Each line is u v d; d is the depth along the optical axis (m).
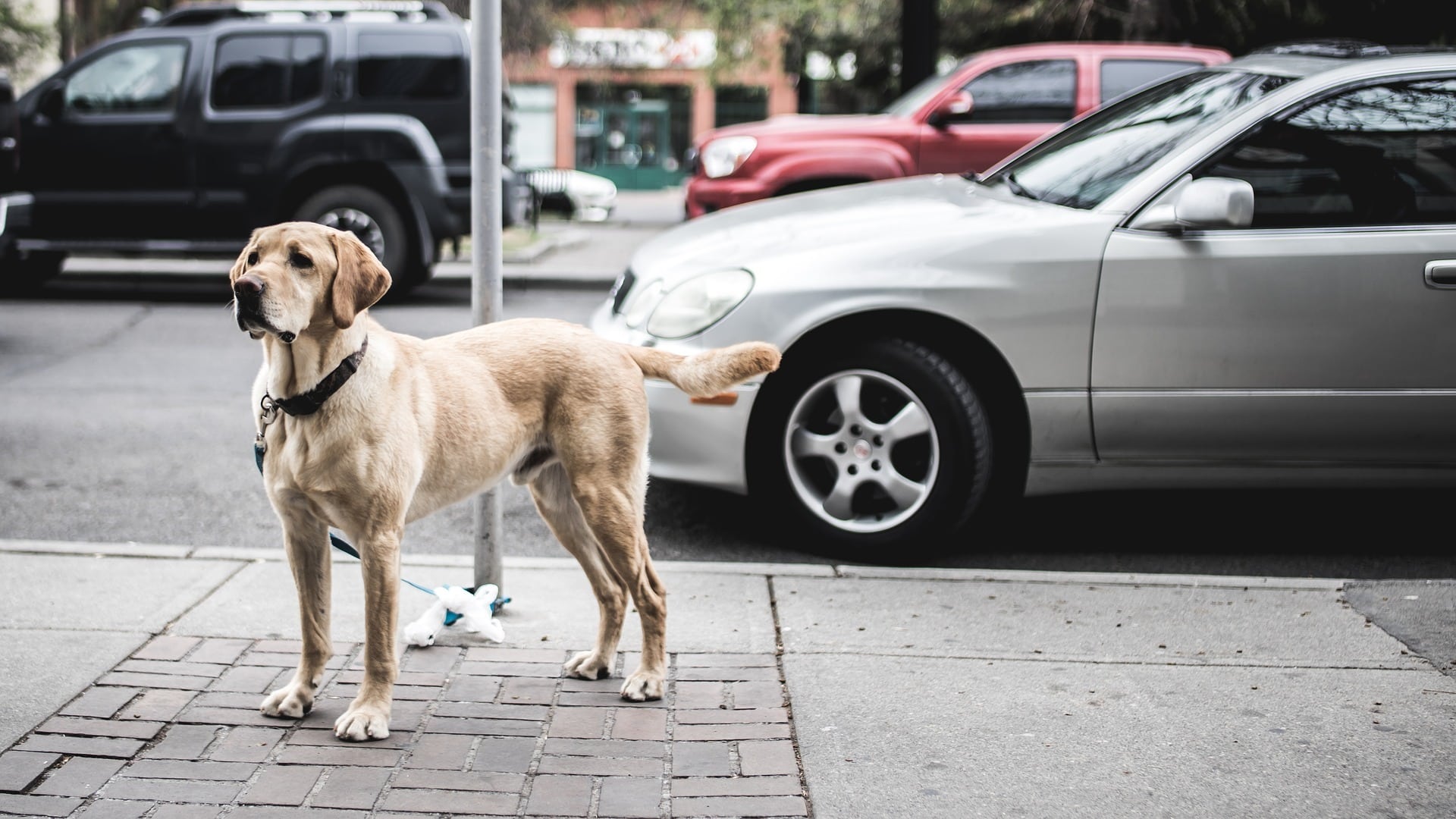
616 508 3.60
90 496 5.68
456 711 3.52
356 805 3.00
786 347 4.79
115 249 10.99
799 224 5.29
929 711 3.55
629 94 42.16
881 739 3.38
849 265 4.81
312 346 3.19
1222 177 4.80
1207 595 4.46
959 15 17.97
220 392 7.73
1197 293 4.70
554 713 3.52
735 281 4.87
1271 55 5.59
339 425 3.22
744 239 5.17
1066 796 3.10
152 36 10.90
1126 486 4.95
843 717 3.51
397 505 3.33
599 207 24.11
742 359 3.72
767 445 4.91
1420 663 3.88
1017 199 5.32
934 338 4.90
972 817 3.00
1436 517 5.64
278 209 10.92
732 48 24.56
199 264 13.31
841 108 23.48
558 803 3.03
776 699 3.61
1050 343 4.75
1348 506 5.82
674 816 2.99
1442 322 4.68
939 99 10.16
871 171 10.11
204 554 4.69
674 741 3.36
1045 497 5.94
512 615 4.23
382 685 3.38
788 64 23.17
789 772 3.20
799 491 4.93
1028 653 3.95
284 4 11.16
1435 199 4.77
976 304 4.74
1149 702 3.61
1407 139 4.82
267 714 3.45
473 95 4.05
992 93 10.20
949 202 5.38
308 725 3.41
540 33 25.77
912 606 4.35
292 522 3.40
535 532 5.41
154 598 4.25
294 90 10.86
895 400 4.93
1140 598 4.43
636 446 3.68
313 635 3.46
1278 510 5.75
